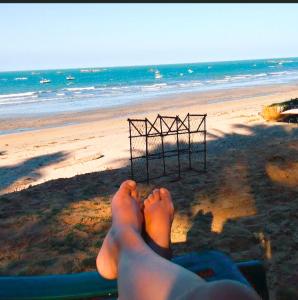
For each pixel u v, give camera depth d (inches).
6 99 1913.1
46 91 2410.2
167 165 345.4
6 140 813.2
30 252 174.6
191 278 54.2
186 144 580.7
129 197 110.7
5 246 182.7
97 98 1785.2
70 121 1069.1
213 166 320.5
